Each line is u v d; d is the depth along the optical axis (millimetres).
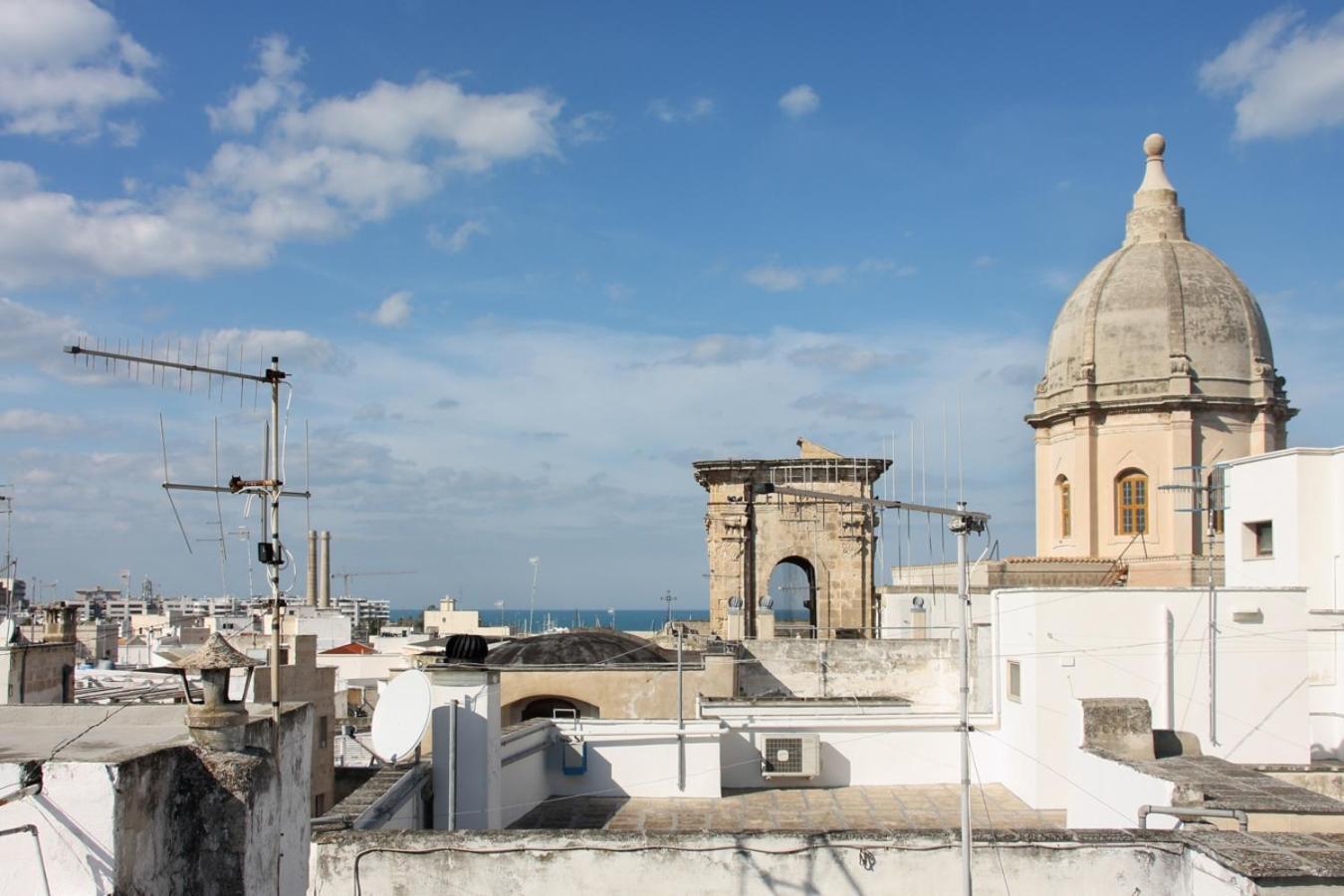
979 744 30812
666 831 16750
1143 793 20375
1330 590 37750
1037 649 29438
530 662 39562
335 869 16547
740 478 56031
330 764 42531
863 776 30312
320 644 82812
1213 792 19078
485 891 16484
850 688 42094
